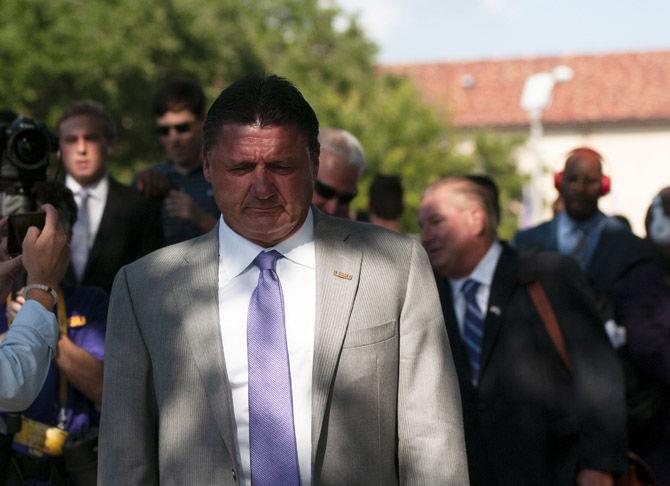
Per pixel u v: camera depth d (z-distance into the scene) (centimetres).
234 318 403
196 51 4425
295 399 396
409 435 404
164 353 401
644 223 765
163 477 398
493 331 632
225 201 396
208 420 395
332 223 420
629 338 718
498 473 626
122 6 4062
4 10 3853
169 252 418
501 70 7950
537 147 3366
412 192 4684
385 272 410
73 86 4028
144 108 4166
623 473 623
